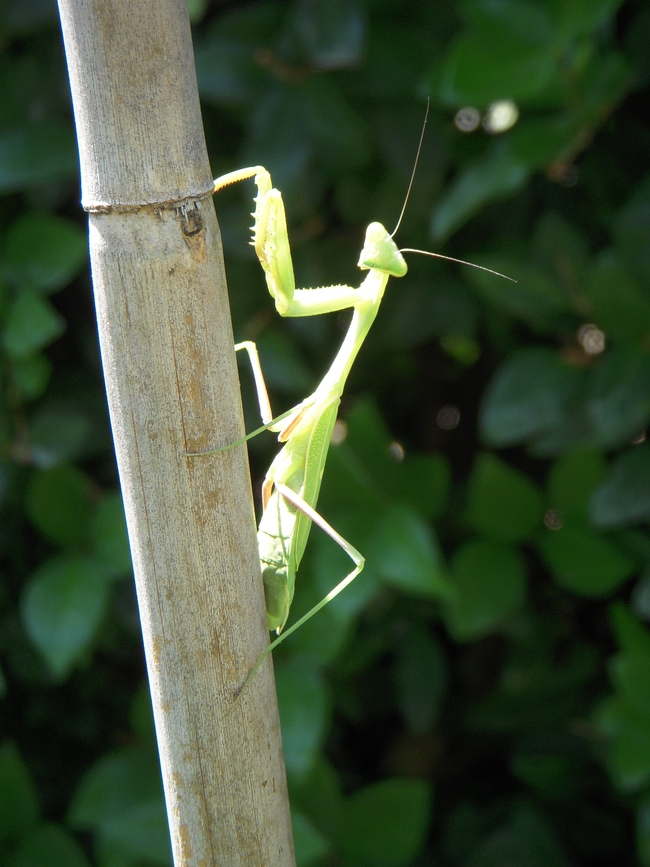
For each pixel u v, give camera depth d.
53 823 0.39
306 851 0.37
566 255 0.37
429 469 0.39
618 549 0.39
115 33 0.27
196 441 0.28
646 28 0.37
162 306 0.28
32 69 0.38
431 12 0.38
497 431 0.38
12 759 0.38
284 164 0.37
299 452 0.32
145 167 0.27
